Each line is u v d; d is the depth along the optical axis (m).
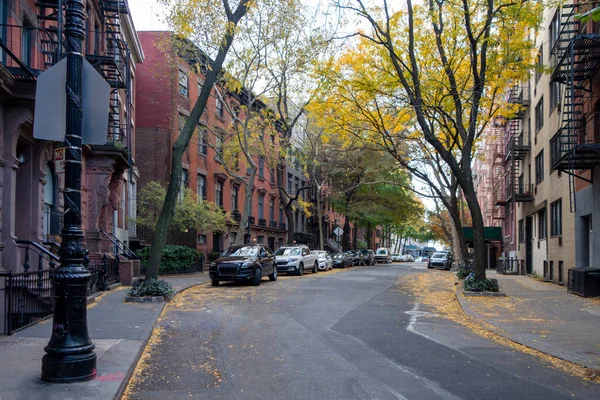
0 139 11.34
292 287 20.41
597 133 17.36
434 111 18.86
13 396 5.72
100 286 16.31
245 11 16.83
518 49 17.44
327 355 8.44
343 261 41.81
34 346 8.24
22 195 12.98
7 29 12.23
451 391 6.47
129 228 27.58
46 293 11.27
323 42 20.08
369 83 18.44
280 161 33.78
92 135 6.71
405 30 18.23
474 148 22.55
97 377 6.59
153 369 7.58
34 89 11.27
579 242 19.69
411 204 47.22
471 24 17.27
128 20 23.80
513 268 35.94
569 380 7.11
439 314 13.58
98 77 6.78
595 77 17.19
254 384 6.79
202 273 29.27
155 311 12.62
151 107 30.59
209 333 10.40
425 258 95.94
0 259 10.93
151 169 30.27
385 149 21.22
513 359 8.35
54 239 14.97
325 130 21.08
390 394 6.32
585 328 11.09
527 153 30.73
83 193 17.56
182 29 21.47
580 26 18.31
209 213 27.55
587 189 18.61
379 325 11.46
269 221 45.78
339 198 45.34
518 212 34.69
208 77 16.11
